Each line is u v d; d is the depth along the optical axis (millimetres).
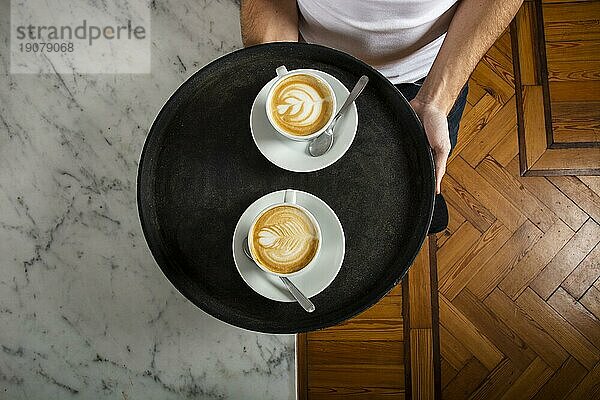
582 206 1754
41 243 1102
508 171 1783
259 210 880
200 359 1067
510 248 1747
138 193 917
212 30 1175
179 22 1179
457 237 1758
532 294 1726
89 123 1140
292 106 871
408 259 871
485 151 1795
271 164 918
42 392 1069
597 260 1729
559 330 1708
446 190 1781
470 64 991
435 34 1052
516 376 1698
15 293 1087
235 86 943
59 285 1090
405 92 1199
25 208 1111
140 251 1101
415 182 896
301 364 1747
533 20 1835
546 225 1751
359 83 873
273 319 874
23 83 1155
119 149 1133
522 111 1808
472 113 1815
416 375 1719
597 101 1793
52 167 1126
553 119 1797
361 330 1741
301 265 828
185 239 908
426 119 987
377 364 1729
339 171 908
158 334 1076
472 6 978
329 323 862
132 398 1067
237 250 869
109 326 1079
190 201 916
